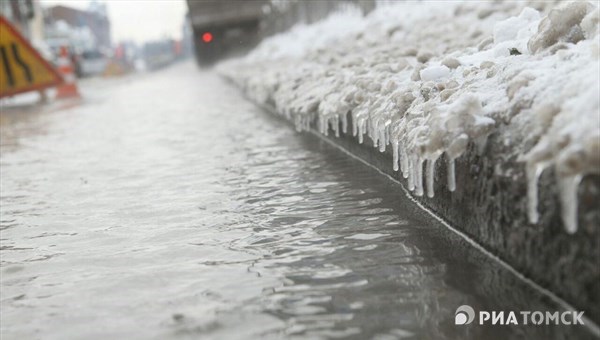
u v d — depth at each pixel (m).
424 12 13.61
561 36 4.10
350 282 3.35
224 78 26.02
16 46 19.31
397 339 2.73
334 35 17.91
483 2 11.42
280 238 4.16
